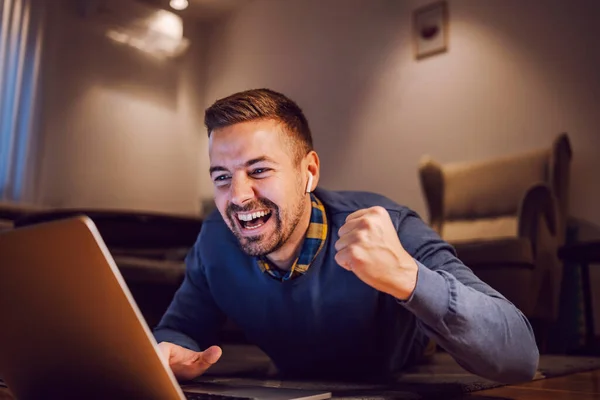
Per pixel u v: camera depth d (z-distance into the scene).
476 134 3.44
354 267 0.76
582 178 3.02
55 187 4.03
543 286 2.52
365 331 1.12
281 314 1.13
